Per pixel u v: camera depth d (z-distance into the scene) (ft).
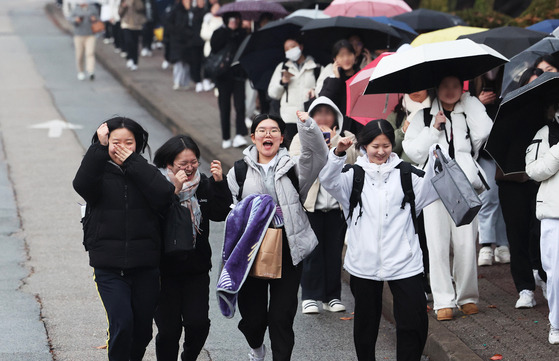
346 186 59.06
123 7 219.61
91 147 53.78
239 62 106.73
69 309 75.61
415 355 59.11
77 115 172.24
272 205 56.95
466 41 63.82
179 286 57.41
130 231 54.29
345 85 84.69
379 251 58.49
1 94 194.39
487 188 68.44
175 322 57.31
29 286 81.56
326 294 76.95
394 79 67.46
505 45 79.77
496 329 67.41
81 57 216.54
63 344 67.72
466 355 61.41
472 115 68.13
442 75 67.87
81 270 86.53
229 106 132.98
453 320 69.56
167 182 54.13
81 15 214.07
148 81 203.82
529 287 72.13
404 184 58.49
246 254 56.29
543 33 81.82
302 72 99.30
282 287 58.23
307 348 68.69
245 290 59.06
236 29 128.36
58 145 144.97
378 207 58.49
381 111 78.28
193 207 56.65
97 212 54.44
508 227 72.49
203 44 187.62
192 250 55.26
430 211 69.15
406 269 58.29
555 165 61.05
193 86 197.88
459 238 69.56
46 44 279.49
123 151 53.72
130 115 173.99
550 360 61.05
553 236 62.34
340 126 70.49
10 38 293.02
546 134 62.34
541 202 62.75
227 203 57.41
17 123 163.12
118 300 54.19
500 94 77.10
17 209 108.78
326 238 76.13
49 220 104.27
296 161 58.54
